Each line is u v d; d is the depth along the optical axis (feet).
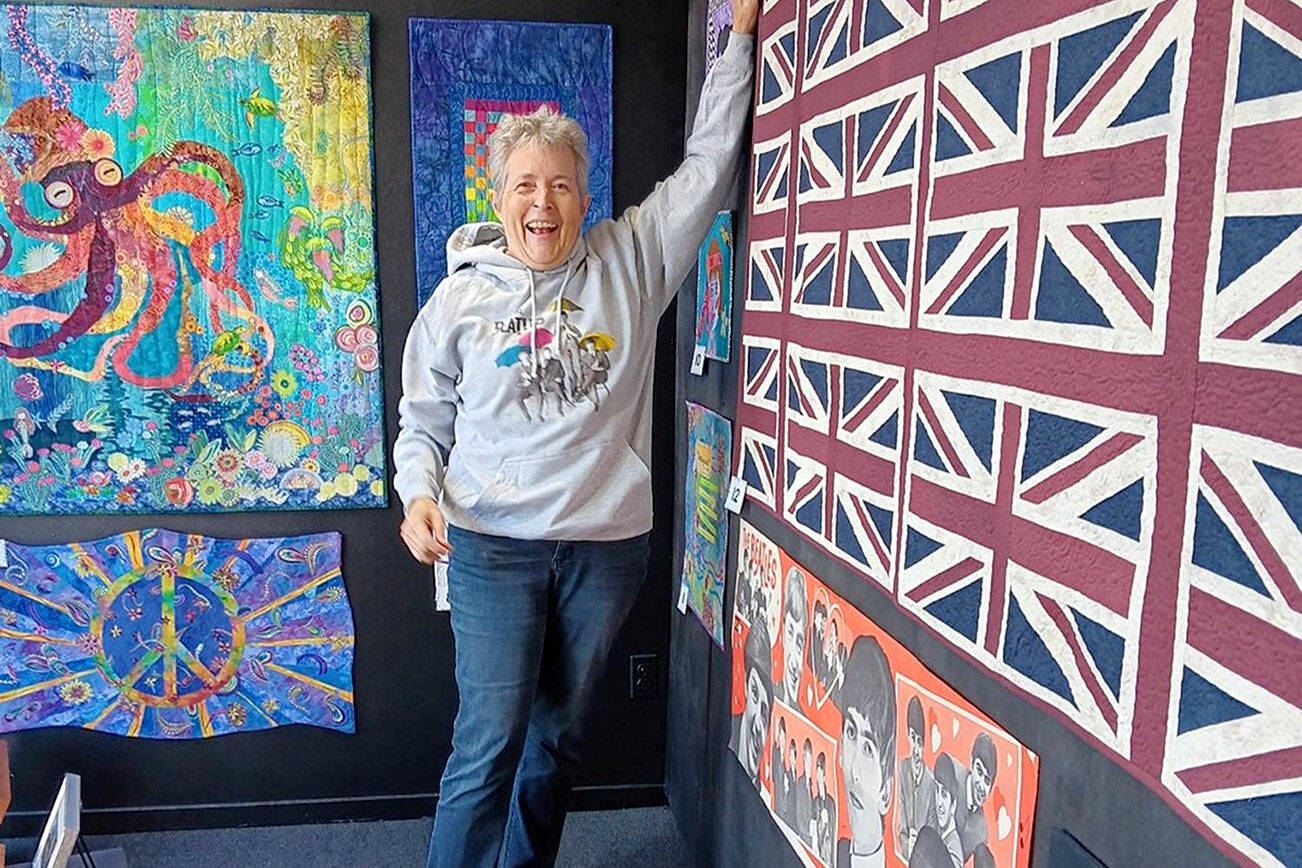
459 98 7.08
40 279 6.90
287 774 7.77
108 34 6.73
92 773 7.55
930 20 3.14
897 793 3.59
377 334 7.25
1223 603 1.94
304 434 7.32
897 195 3.40
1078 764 2.51
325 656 7.62
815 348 4.22
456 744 6.00
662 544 7.82
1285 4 1.77
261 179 6.99
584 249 5.59
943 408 3.07
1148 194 2.15
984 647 2.85
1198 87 2.00
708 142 5.44
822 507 4.16
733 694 5.82
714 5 6.29
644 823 7.89
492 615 5.72
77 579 7.29
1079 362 2.39
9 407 7.03
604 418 5.61
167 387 7.14
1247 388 1.87
